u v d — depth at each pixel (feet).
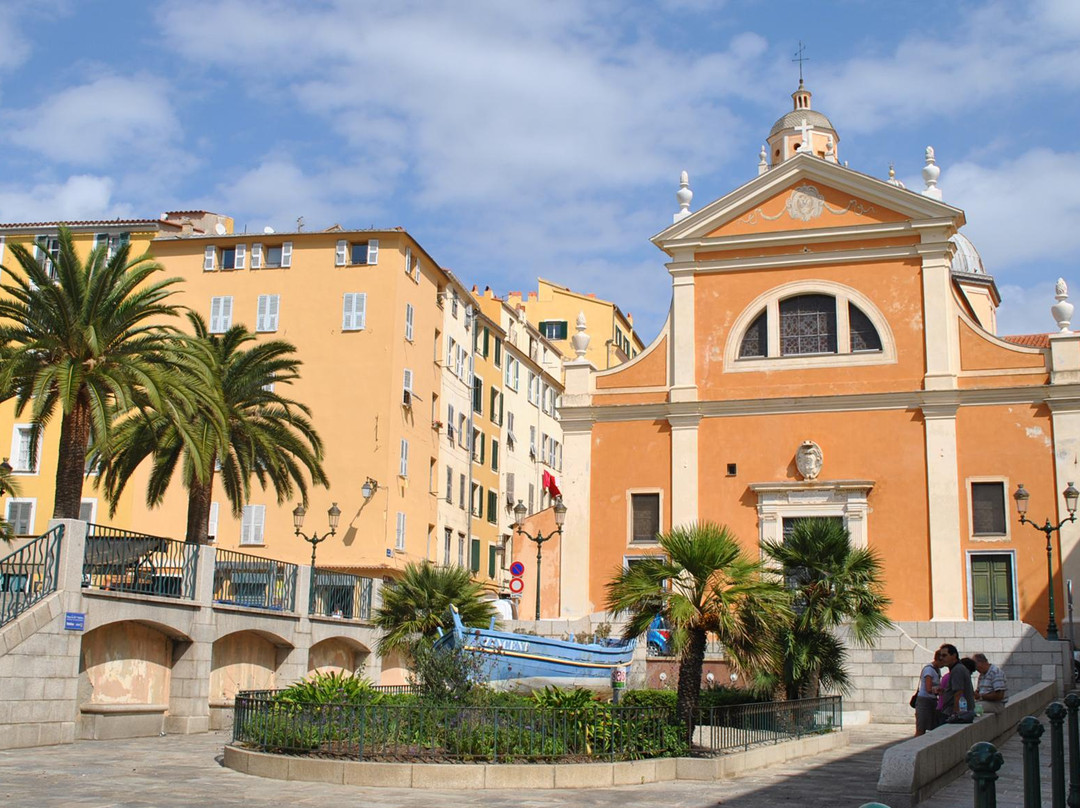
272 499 152.15
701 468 119.55
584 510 122.11
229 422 98.73
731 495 118.11
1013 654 96.27
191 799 45.29
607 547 120.57
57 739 67.97
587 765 51.11
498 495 195.62
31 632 66.39
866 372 116.67
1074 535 107.45
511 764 50.96
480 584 79.66
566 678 79.97
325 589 104.01
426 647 67.41
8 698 64.90
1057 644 95.30
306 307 156.97
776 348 119.85
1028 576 108.06
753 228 122.42
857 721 92.53
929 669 55.36
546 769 50.60
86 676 73.67
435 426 167.63
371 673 110.83
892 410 114.93
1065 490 104.68
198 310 159.33
